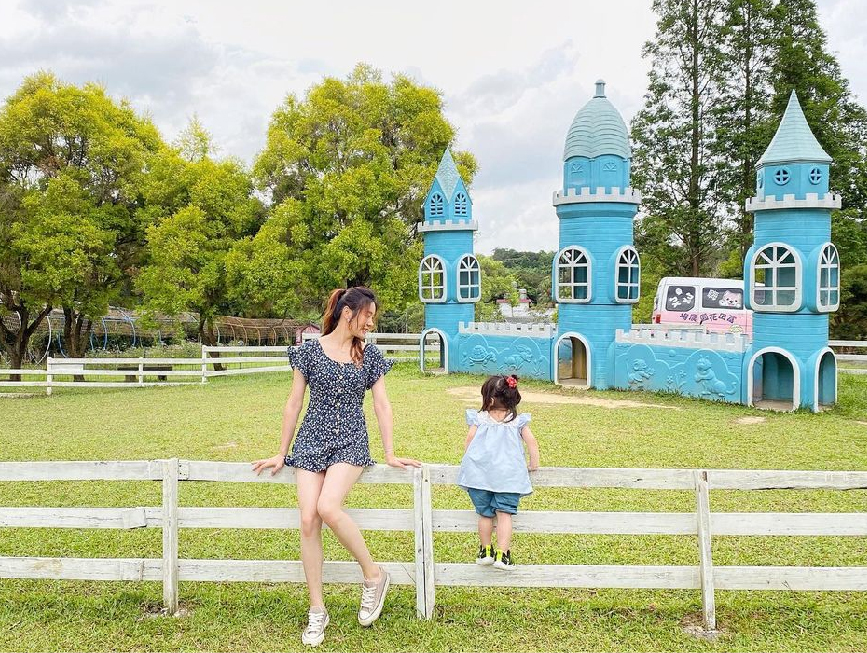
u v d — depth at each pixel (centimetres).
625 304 1658
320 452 466
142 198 2328
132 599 516
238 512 498
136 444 1098
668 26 2769
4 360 2959
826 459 922
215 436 1154
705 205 2802
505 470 477
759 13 2619
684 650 438
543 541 631
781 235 1335
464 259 2005
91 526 507
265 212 2506
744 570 473
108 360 2012
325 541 639
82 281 2075
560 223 1709
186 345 3256
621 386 1622
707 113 2738
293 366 477
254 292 2191
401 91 2412
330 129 2389
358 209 2262
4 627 479
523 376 1838
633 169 2889
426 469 479
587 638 453
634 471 486
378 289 2280
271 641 455
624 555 595
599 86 1709
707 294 2358
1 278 2075
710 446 1006
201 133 2722
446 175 2020
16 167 2122
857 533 471
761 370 1423
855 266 2703
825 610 486
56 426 1309
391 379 1905
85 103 2142
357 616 482
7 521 511
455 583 486
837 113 2548
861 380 1720
